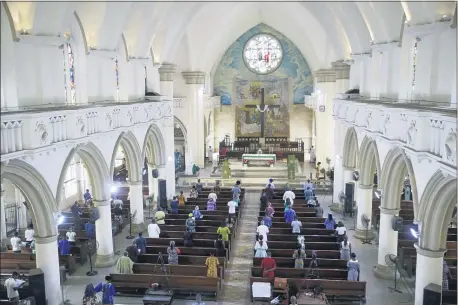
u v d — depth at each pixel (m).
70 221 24.50
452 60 14.06
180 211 26.19
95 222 20.77
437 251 14.42
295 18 37.34
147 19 23.95
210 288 17.00
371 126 18.97
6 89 14.55
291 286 16.42
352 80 26.94
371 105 18.89
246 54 47.72
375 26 19.72
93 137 17.78
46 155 15.28
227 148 46.59
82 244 20.95
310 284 16.39
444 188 13.37
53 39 15.86
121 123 21.03
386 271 19.03
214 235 21.81
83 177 31.61
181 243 20.92
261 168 39.38
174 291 17.28
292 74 47.75
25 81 15.77
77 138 16.23
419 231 14.84
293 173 36.59
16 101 14.88
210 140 47.59
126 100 24.42
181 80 39.25
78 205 26.08
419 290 14.86
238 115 48.47
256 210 30.03
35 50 16.02
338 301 16.58
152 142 28.95
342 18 24.20
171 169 31.19
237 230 25.67
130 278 17.22
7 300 15.59
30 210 15.62
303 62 47.44
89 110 17.42
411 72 17.44
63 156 16.44
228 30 41.56
